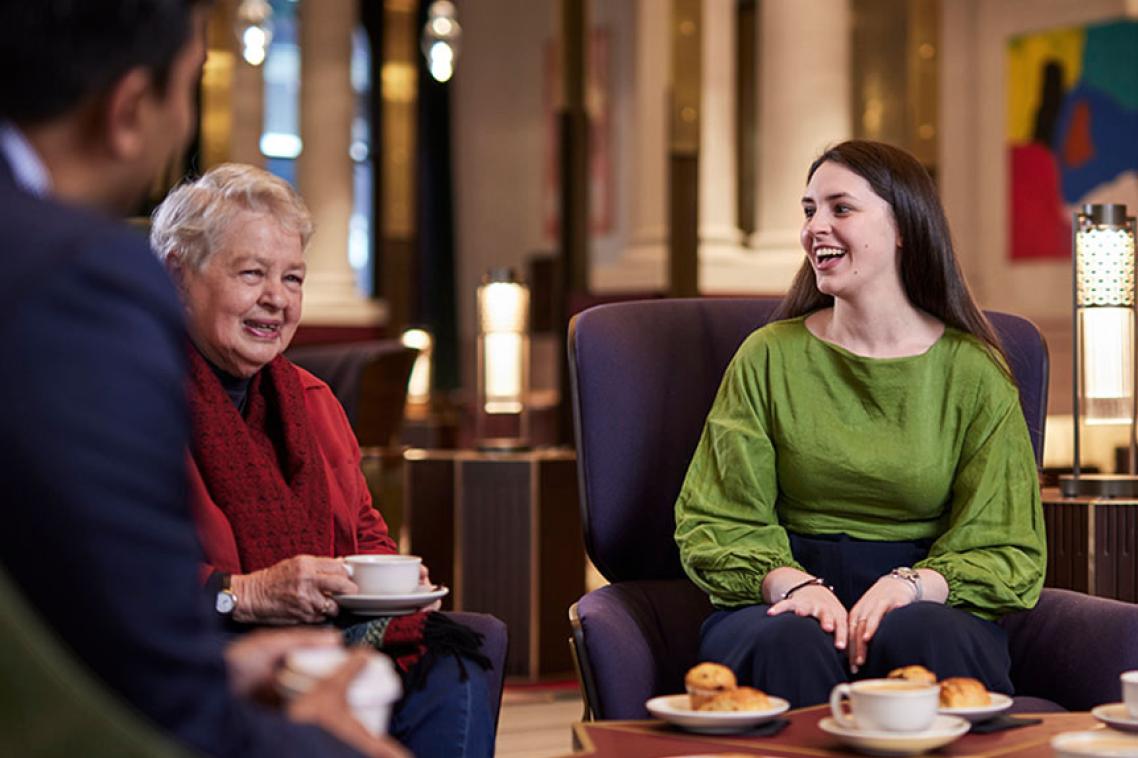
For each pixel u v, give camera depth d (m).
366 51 14.23
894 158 2.85
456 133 14.46
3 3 1.22
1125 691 1.96
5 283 1.14
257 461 2.63
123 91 1.28
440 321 14.36
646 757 1.91
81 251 1.17
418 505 5.78
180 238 2.62
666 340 3.17
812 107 9.66
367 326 12.62
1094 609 2.67
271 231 2.61
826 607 2.54
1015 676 2.78
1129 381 3.64
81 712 1.11
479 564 5.60
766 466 2.85
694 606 2.94
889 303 2.85
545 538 5.54
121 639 1.16
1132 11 10.95
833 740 1.98
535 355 13.16
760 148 9.95
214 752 1.23
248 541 2.58
